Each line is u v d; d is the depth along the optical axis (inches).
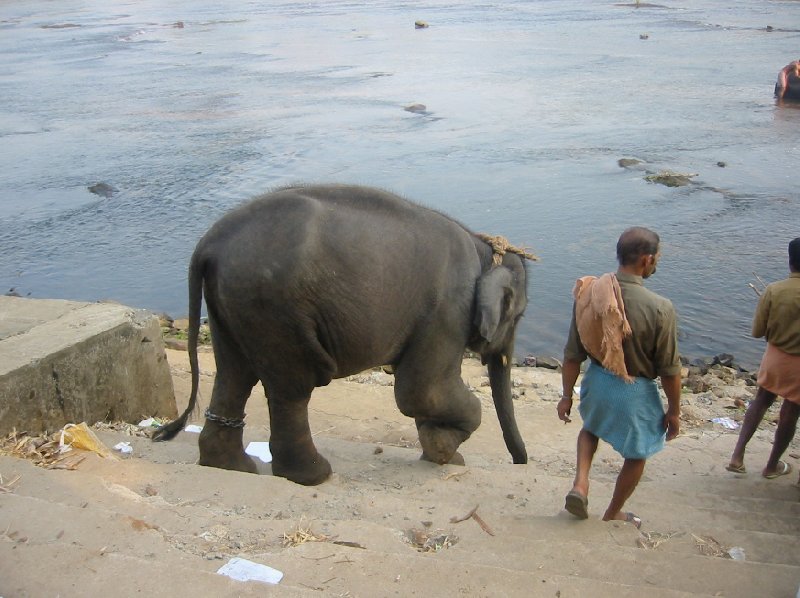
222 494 161.9
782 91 963.3
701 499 193.8
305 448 189.0
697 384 351.3
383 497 164.6
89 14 3041.3
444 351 194.7
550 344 417.1
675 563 137.9
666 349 147.9
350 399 300.4
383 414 283.9
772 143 780.6
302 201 175.3
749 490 208.5
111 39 2068.2
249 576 122.7
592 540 152.7
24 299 251.1
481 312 191.3
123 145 860.0
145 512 144.7
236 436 193.0
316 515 155.4
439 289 189.2
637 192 643.5
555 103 1015.0
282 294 169.8
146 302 486.6
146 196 679.7
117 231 601.3
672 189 648.4
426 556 134.8
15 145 874.8
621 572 135.9
